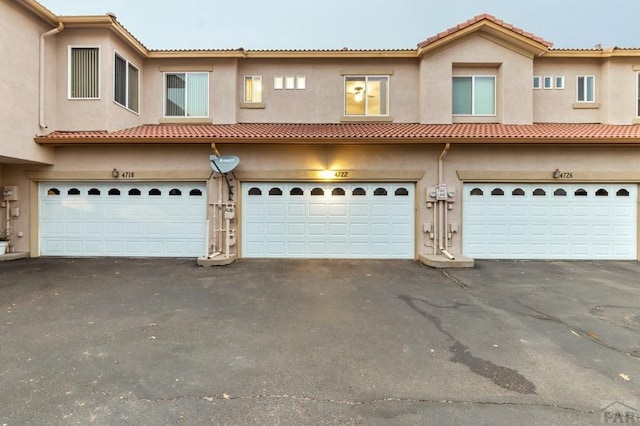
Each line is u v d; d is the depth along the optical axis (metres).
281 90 12.07
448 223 9.92
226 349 4.10
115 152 10.05
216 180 10.03
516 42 11.20
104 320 5.01
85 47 9.88
